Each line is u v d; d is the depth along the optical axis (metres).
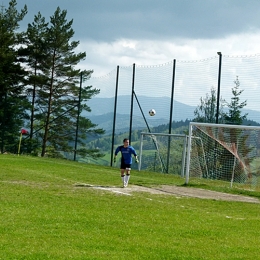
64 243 11.17
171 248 11.24
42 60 65.06
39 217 14.14
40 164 36.81
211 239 12.60
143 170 42.19
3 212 14.69
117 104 46.41
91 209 16.38
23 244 10.91
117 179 28.45
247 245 12.08
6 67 63.88
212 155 30.94
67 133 62.66
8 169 30.27
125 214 15.68
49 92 64.81
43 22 66.31
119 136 46.31
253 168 28.83
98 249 10.83
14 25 68.81
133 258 10.22
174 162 41.19
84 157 58.69
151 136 42.78
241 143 29.30
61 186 22.92
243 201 22.30
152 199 20.45
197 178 31.58
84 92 62.66
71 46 66.12
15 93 65.50
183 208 18.28
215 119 39.69
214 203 20.62
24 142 60.59
